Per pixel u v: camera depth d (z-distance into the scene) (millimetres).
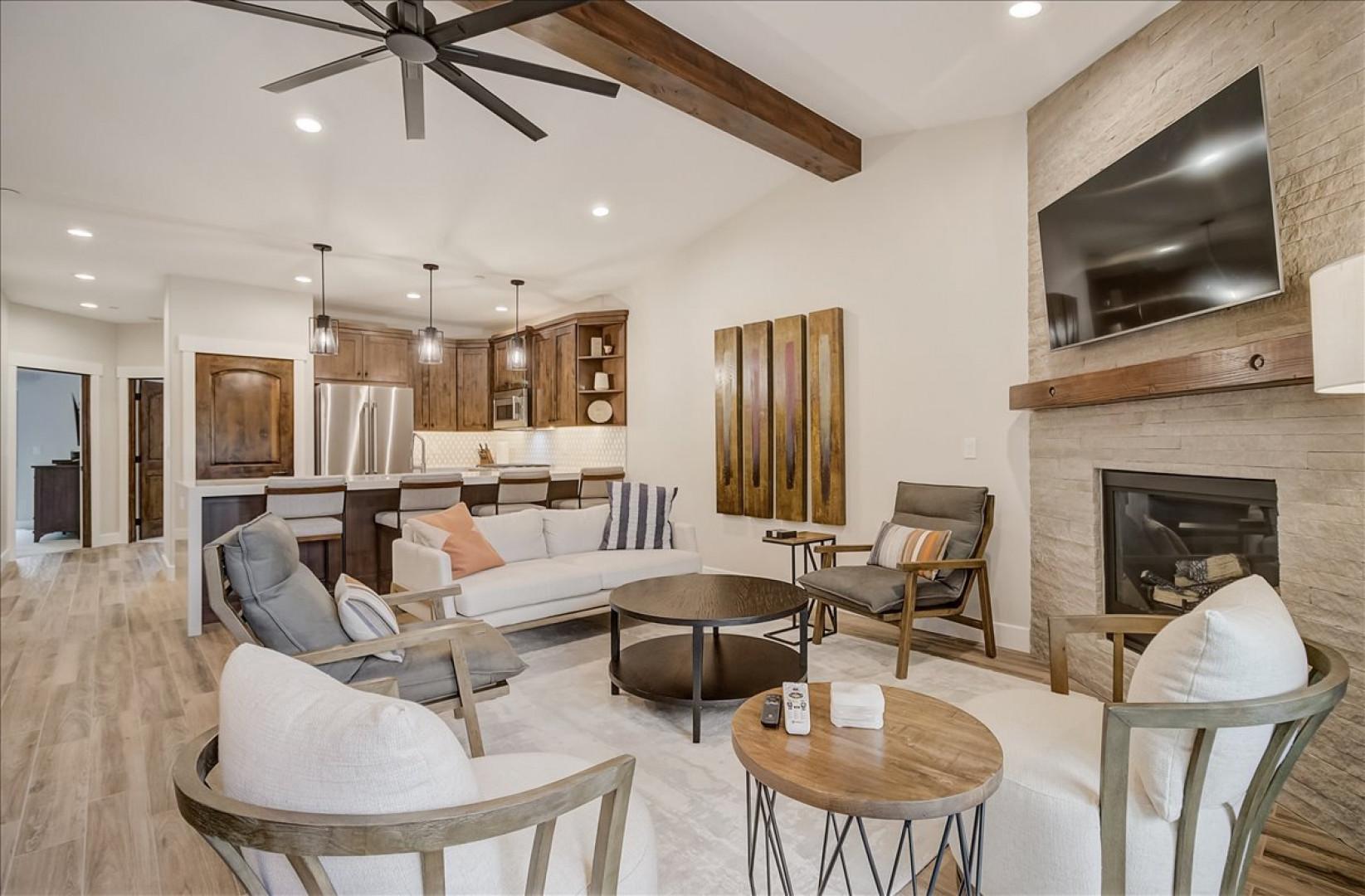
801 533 4184
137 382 7984
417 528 3631
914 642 3725
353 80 2959
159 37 2613
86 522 7465
